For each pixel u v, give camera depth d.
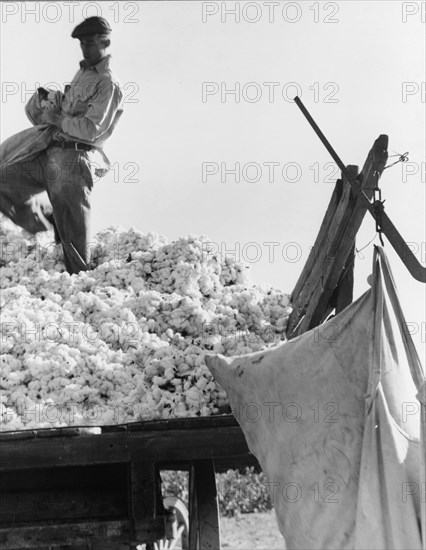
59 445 6.02
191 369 6.73
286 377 6.00
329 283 6.55
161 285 7.51
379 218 6.03
